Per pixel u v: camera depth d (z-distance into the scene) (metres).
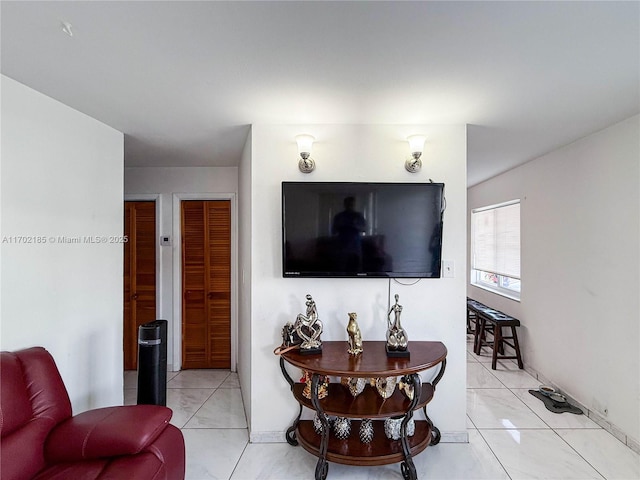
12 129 1.72
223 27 1.30
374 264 2.22
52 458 1.48
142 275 3.65
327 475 1.97
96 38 1.37
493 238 4.41
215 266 3.68
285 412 2.32
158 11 1.20
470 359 3.91
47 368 1.66
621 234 2.33
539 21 1.26
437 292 2.34
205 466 2.05
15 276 1.74
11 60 1.53
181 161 3.40
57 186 1.97
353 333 2.07
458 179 2.33
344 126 2.34
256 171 2.32
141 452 1.49
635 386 2.22
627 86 1.79
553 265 3.08
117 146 2.45
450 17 1.24
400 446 1.97
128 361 3.66
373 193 2.20
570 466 2.04
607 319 2.46
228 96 1.90
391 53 1.48
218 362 3.71
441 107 2.05
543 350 3.23
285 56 1.50
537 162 3.30
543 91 1.85
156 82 1.74
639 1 1.15
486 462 2.08
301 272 2.21
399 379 2.26
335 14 1.23
